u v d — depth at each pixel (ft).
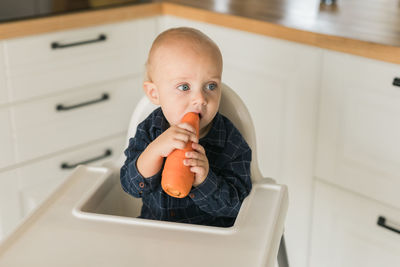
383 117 4.00
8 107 4.85
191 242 2.41
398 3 5.63
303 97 4.53
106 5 5.35
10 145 4.99
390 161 4.06
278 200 2.80
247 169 3.06
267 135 4.98
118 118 5.80
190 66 2.78
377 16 4.94
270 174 5.07
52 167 5.38
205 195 2.84
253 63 4.85
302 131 4.64
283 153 4.87
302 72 4.46
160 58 2.87
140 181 2.89
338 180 4.48
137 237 2.45
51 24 4.82
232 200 2.88
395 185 4.08
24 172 5.17
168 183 2.53
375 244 4.38
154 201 3.16
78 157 5.57
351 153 4.32
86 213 2.63
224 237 2.44
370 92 4.02
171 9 5.51
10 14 4.80
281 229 2.60
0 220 5.15
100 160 5.80
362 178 4.29
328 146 4.47
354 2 5.70
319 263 4.87
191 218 3.16
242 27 4.80
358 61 4.02
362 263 4.53
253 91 4.95
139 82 5.85
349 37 4.05
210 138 3.08
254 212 2.67
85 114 5.47
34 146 5.16
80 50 5.16
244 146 3.12
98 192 2.93
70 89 5.24
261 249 2.36
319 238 4.80
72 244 2.39
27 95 4.94
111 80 5.57
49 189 5.44
